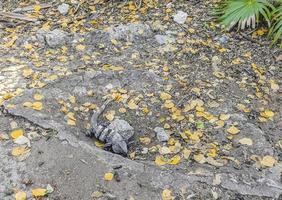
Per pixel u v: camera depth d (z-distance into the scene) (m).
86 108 2.11
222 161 1.84
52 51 2.53
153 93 2.23
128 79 2.30
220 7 2.87
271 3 2.72
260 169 1.82
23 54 2.48
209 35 2.68
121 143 1.88
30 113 1.96
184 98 2.20
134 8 2.92
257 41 2.63
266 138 1.99
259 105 2.20
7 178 1.68
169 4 2.93
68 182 1.67
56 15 2.91
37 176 1.69
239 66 2.45
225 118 2.08
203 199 1.66
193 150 1.90
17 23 2.82
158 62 2.47
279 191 1.71
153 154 1.90
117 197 1.64
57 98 2.12
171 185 1.69
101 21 2.82
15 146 1.80
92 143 1.89
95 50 2.56
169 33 2.69
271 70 2.44
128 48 2.59
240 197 1.68
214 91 2.26
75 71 2.34
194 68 2.43
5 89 2.15
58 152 1.77
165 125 2.04
